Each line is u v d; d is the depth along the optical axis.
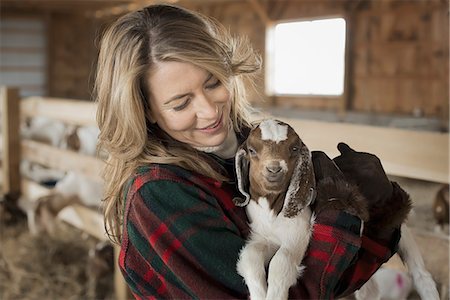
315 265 1.16
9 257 4.20
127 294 3.54
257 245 1.16
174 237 1.17
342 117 10.55
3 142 5.24
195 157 1.23
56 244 4.39
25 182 5.17
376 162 1.33
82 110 4.23
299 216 1.17
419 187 3.14
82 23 16.64
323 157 1.25
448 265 2.21
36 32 16.00
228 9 14.47
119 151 1.23
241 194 1.25
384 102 11.11
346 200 1.19
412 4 10.50
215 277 1.17
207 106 1.17
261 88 1.70
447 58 10.02
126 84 1.16
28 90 16.05
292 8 12.69
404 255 1.42
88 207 4.14
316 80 12.36
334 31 11.97
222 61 1.18
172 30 1.15
